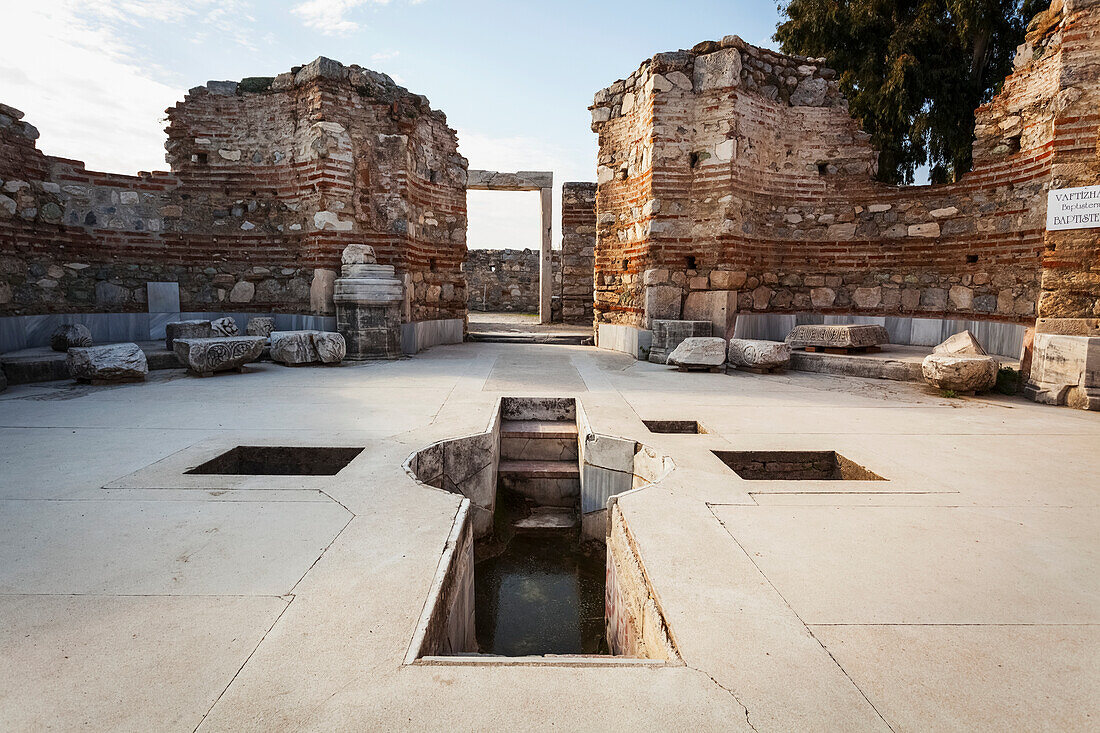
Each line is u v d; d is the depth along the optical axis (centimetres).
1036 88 670
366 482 294
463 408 474
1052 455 356
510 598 353
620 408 484
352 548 219
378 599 182
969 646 162
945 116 888
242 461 360
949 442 385
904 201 818
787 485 298
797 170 855
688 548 223
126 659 150
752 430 414
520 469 468
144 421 422
